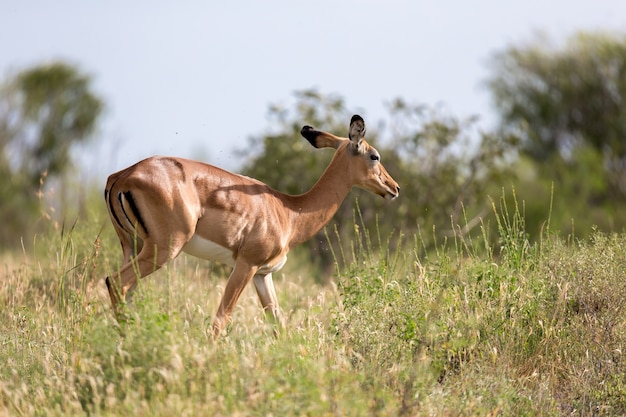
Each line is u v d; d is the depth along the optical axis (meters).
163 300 26.30
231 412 16.83
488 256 26.12
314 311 22.83
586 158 71.62
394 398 18.52
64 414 17.30
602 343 22.41
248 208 24.44
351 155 27.34
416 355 20.47
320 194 27.00
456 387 20.03
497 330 22.77
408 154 45.72
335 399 17.14
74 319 23.12
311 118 45.16
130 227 23.05
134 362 18.44
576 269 24.97
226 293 24.62
